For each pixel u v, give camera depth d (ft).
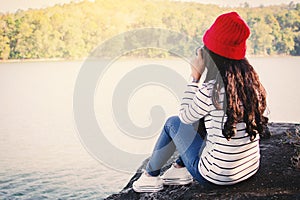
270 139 8.25
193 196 6.17
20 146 15.37
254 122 5.67
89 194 12.77
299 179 6.36
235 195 5.98
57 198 12.65
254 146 5.95
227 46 5.50
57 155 14.80
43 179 13.61
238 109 5.52
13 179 13.78
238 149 5.73
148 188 6.63
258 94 5.69
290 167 6.80
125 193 6.85
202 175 5.99
